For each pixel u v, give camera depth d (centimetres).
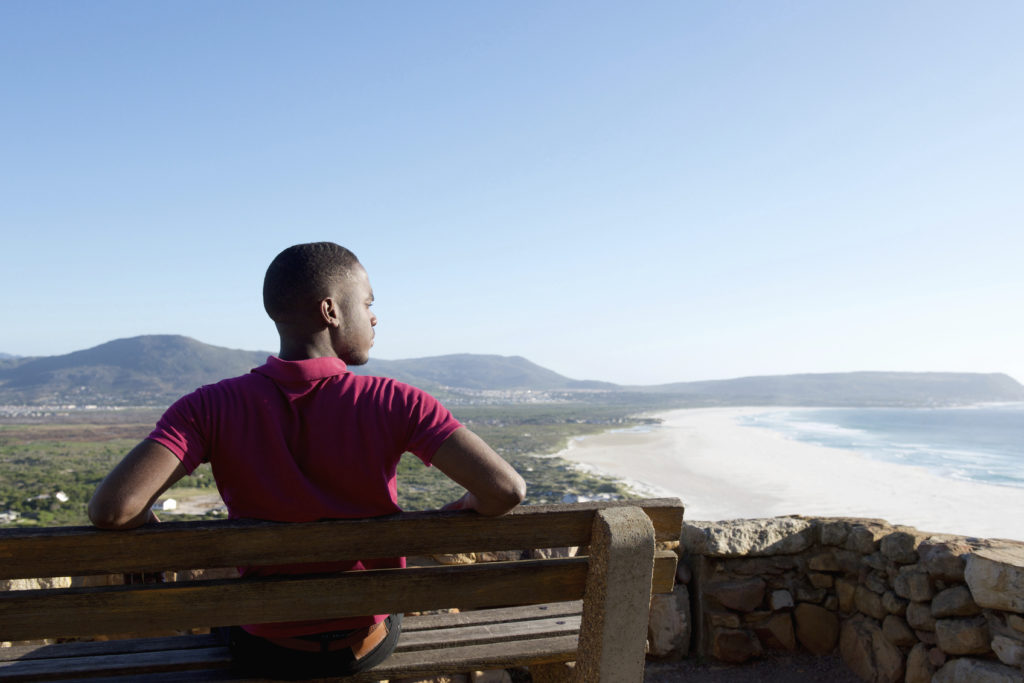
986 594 313
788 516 439
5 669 183
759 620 407
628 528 166
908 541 361
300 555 159
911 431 11875
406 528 164
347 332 187
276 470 163
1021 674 298
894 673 362
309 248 185
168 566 153
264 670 175
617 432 13012
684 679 387
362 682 183
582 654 177
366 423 167
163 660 189
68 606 152
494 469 161
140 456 151
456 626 217
